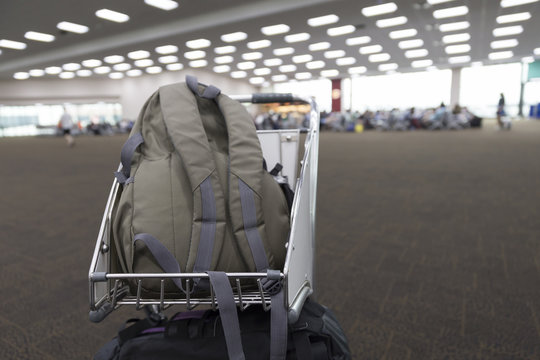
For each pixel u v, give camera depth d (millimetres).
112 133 19781
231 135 750
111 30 11070
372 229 2502
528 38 13109
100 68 17422
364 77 23172
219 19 9867
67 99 21500
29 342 1351
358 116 17312
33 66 15062
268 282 664
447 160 5723
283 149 971
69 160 7211
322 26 10938
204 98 813
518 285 1667
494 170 4660
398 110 16281
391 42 13523
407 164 5445
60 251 2244
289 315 647
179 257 662
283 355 619
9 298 1673
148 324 818
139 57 14688
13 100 20500
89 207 3328
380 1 8766
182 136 716
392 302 1562
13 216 3070
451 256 2014
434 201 3209
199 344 713
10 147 11453
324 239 2334
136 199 698
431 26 11258
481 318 1423
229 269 680
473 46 14578
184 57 15359
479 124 14688
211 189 696
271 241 724
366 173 4758
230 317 611
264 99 962
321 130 17125
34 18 9148
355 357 1222
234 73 20969
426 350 1250
